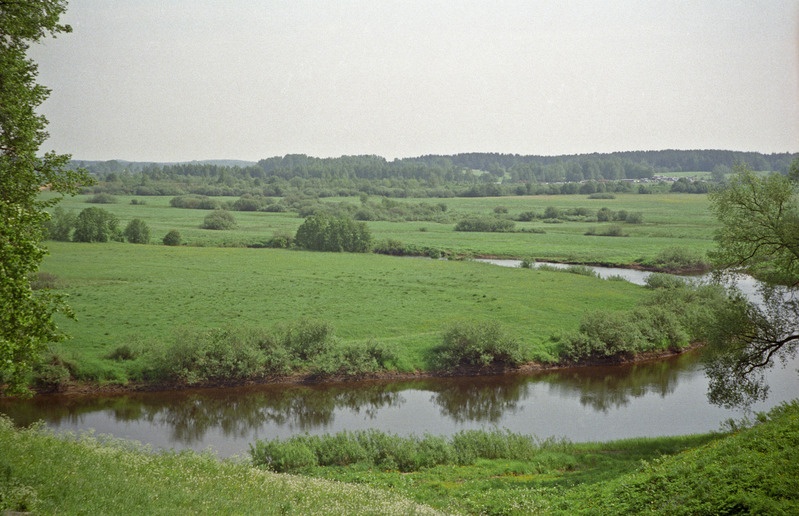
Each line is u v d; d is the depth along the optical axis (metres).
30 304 17.05
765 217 31.69
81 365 47.47
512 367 54.78
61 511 12.09
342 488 19.92
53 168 23.11
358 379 51.56
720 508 15.85
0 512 11.17
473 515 21.02
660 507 17.45
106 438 22.30
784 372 50.84
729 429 35.41
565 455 30.98
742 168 32.72
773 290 32.72
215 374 49.19
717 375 33.75
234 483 17.19
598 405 45.59
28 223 18.14
